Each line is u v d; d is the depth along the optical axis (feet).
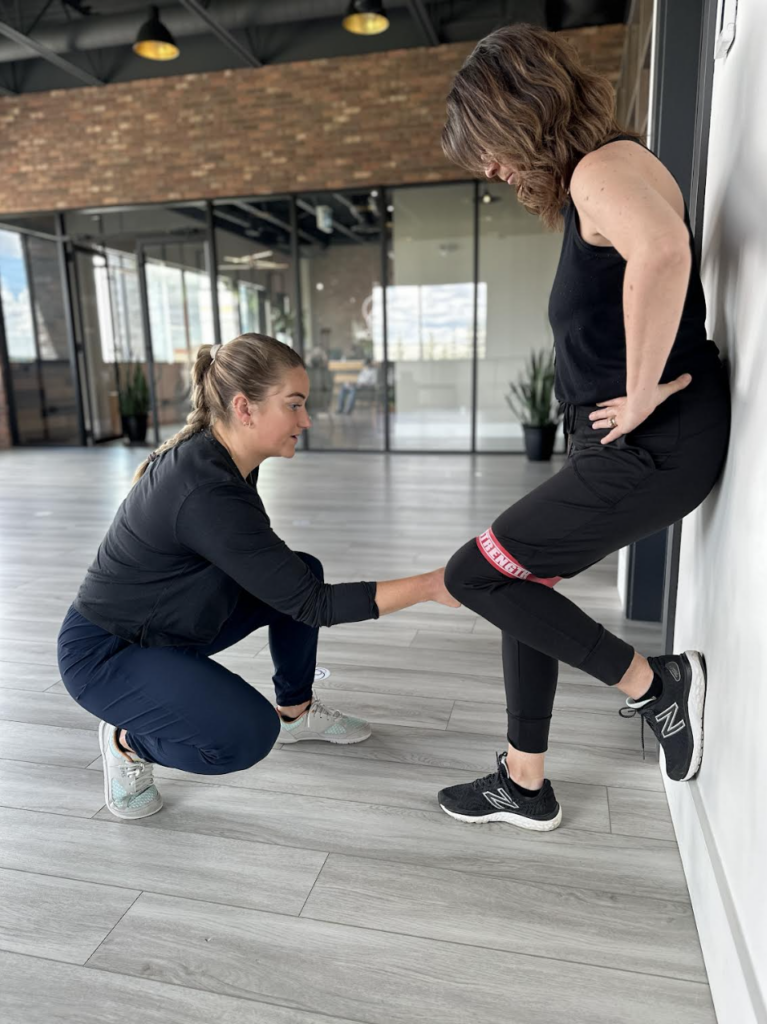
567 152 3.48
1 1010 3.67
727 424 3.74
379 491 18.35
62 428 30.25
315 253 25.31
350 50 23.13
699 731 4.30
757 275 3.32
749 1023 2.98
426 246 24.30
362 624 9.15
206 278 26.89
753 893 3.12
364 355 25.67
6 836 5.07
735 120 3.79
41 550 13.21
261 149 24.68
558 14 21.21
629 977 3.81
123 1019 3.60
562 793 5.44
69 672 4.68
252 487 4.91
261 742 4.77
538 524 3.94
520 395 24.58
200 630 4.79
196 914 4.29
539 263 23.63
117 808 5.22
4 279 29.14
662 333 3.18
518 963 3.91
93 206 26.84
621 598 9.80
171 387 30.19
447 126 3.78
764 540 3.12
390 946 4.03
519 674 4.80
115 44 22.91
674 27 6.98
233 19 21.12
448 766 5.85
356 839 4.96
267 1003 3.68
